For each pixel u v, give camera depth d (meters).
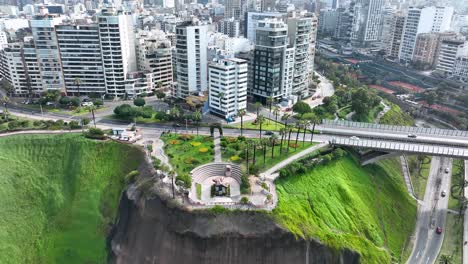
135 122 191.88
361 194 150.12
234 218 119.06
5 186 151.50
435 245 140.12
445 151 154.00
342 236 126.94
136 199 132.75
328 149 162.12
